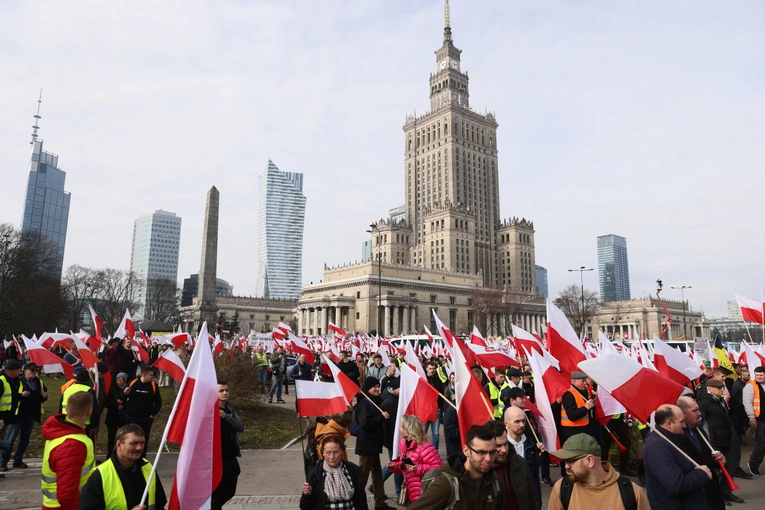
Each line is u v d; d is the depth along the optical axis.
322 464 6.77
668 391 7.06
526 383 14.25
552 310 12.35
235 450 8.22
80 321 106.56
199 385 6.44
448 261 172.62
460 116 198.75
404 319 131.25
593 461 5.24
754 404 12.27
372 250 196.50
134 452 5.62
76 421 6.55
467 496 5.32
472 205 196.62
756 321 18.05
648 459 6.46
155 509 6.05
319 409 10.20
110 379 12.70
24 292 63.12
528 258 198.00
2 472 12.27
